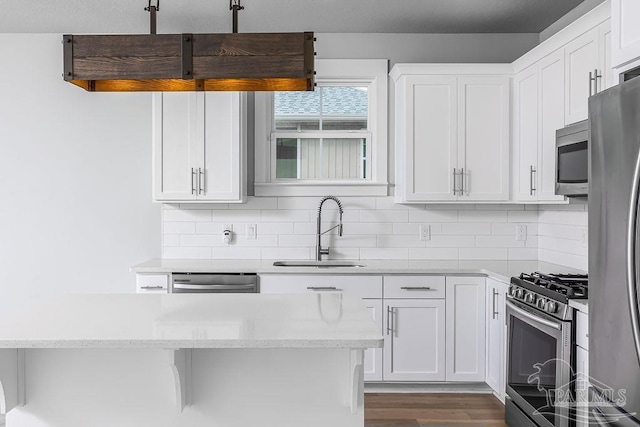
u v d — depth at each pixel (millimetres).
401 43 4762
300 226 4762
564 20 4336
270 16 4305
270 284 4152
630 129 1969
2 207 4789
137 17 4332
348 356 2359
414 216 4773
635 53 2254
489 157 4391
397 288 4152
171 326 2164
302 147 4820
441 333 4152
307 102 4801
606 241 2125
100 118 4816
